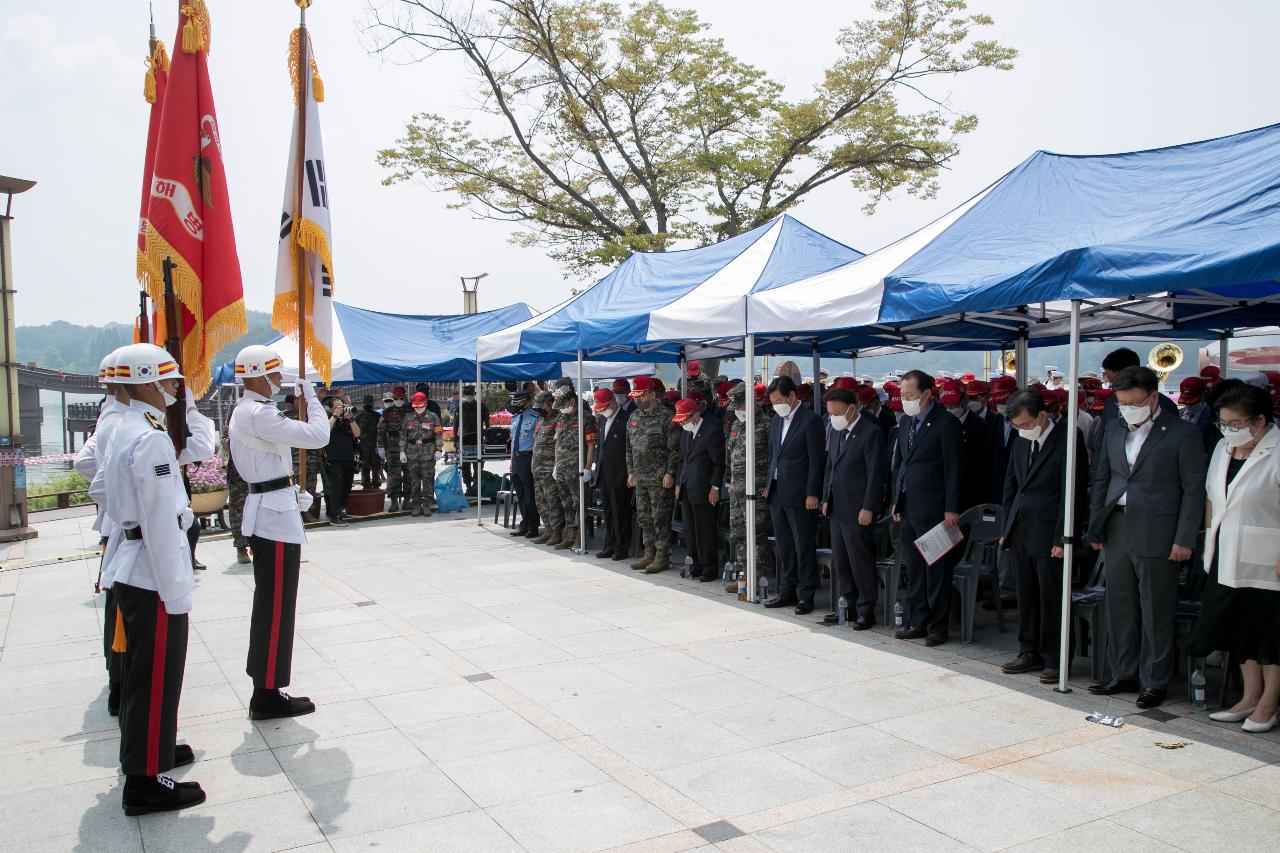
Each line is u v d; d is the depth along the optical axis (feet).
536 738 15.80
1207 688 17.88
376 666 20.21
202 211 17.30
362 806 13.26
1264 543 14.88
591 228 66.49
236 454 16.89
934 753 14.84
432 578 29.91
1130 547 16.76
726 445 28.43
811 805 13.03
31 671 20.54
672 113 63.05
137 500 13.21
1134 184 19.19
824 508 23.16
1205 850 11.51
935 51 60.08
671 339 26.99
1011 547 19.06
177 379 14.10
